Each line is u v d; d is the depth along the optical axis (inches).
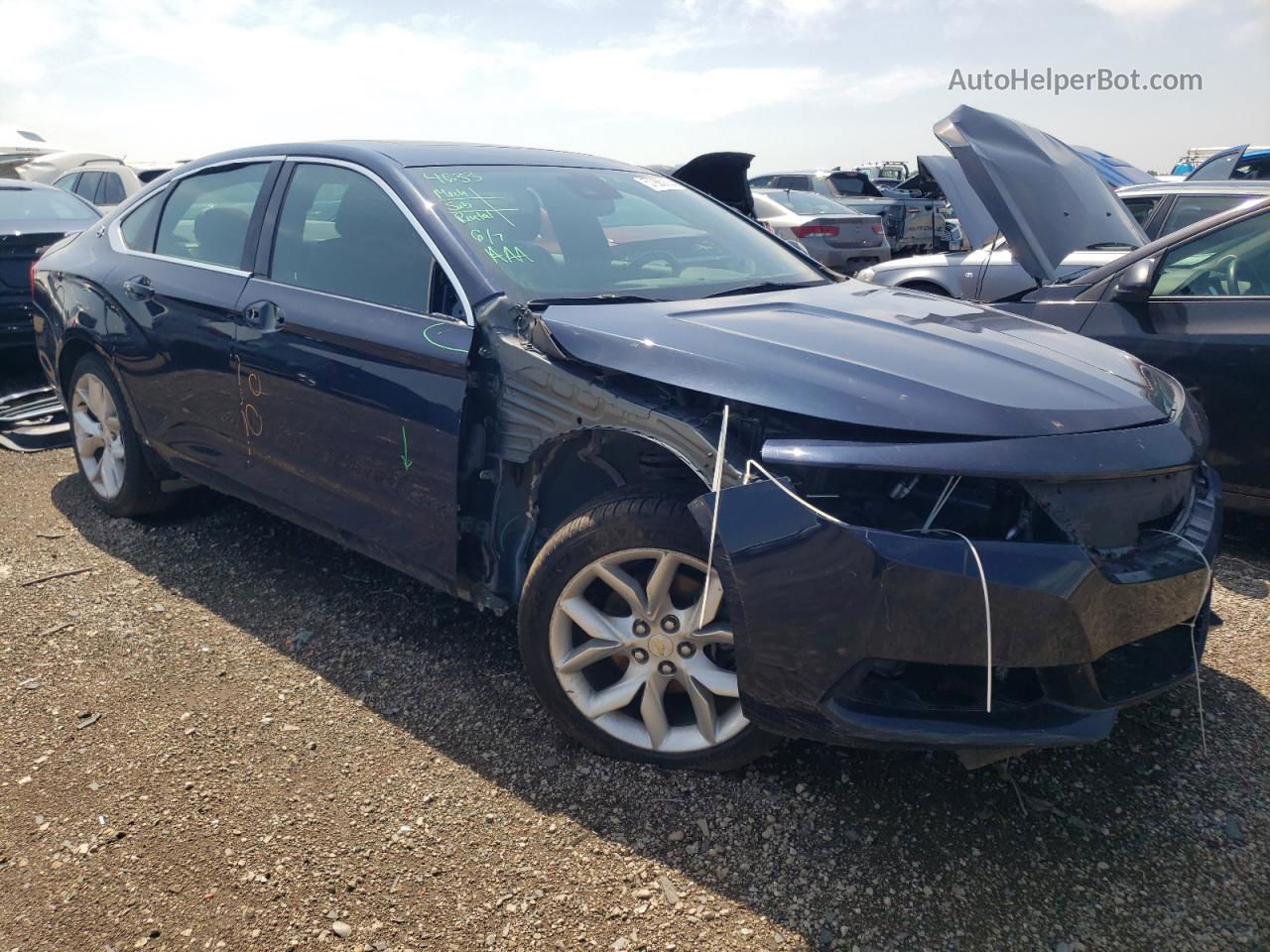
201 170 147.6
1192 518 90.3
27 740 101.3
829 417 81.0
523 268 109.0
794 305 106.7
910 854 84.4
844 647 78.8
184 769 96.7
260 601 133.1
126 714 106.0
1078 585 76.5
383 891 81.0
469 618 128.6
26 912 78.5
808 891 80.5
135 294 143.1
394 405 105.8
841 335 94.4
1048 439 79.7
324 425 115.3
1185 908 78.0
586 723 96.3
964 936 75.6
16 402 229.6
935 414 80.3
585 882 81.9
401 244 112.7
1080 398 86.4
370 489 111.8
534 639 95.9
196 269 137.7
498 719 105.5
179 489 158.9
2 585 137.4
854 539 77.4
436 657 118.5
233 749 100.0
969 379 85.5
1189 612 86.4
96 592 135.5
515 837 87.2
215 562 145.4
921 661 78.0
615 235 123.7
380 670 115.5
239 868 83.4
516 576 103.3
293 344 117.7
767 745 90.6
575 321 96.4
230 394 128.9
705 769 94.3
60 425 210.4
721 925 77.2
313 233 123.8
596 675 98.7
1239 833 86.5
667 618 91.4
